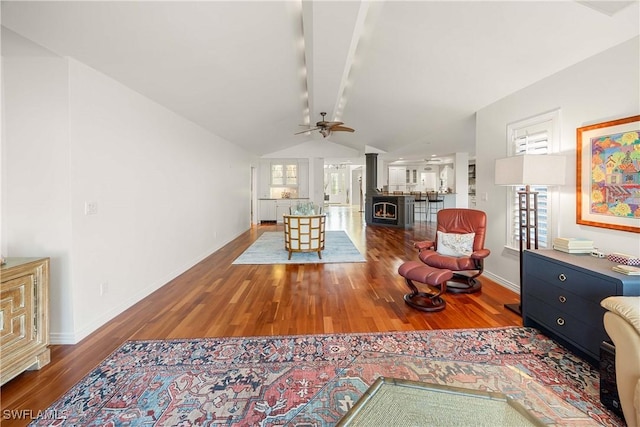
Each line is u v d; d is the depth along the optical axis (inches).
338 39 109.9
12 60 91.6
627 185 85.6
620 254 84.0
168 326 104.7
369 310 117.3
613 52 89.7
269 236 298.0
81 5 75.0
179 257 167.9
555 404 56.7
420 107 188.5
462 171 371.6
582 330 77.9
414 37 118.2
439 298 122.6
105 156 108.3
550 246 113.8
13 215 92.7
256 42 117.6
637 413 53.6
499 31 100.7
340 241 265.7
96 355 86.4
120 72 108.4
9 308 71.9
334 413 59.4
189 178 181.6
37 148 92.0
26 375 76.8
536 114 119.9
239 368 80.0
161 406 66.1
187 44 104.3
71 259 93.3
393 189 525.0
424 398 58.1
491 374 66.9
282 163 410.3
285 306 121.8
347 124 275.7
